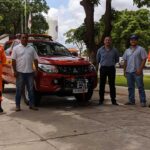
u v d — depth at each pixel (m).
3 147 6.61
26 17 53.66
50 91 10.30
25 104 11.13
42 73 10.23
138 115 9.30
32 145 6.71
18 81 10.02
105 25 16.64
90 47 16.86
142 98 10.66
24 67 9.95
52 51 11.71
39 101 10.73
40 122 8.52
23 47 9.99
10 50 12.66
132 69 10.77
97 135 7.32
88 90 10.91
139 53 10.70
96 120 8.68
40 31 58.06
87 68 10.79
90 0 16.56
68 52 12.05
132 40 10.79
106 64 10.82
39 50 11.55
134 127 7.96
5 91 14.31
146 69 52.50
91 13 16.73
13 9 56.25
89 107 10.58
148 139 7.04
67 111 9.91
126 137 7.17
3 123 8.45
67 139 7.06
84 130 7.71
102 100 11.07
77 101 11.73
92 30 16.83
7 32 58.25
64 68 10.38
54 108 10.45
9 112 9.82
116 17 17.72
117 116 9.16
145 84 17.88
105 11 16.62
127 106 10.68
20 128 7.96
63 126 8.08
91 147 6.55
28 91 10.20
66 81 10.34
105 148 6.50
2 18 54.25
